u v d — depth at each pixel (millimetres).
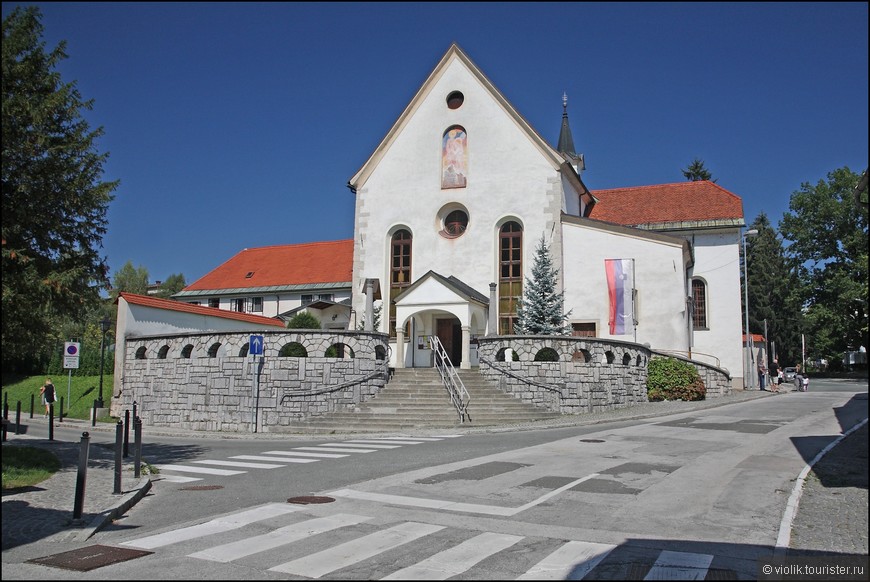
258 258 58281
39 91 13617
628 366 28078
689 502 9922
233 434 23719
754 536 8023
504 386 25812
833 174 58875
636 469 12820
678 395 29656
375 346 26125
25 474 12680
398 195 36188
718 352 37906
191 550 7641
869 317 17531
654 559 7051
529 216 34000
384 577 6555
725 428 19562
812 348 76812
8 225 12852
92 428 27031
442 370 26406
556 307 31406
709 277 38656
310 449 17609
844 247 58406
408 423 23250
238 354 25719
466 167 35312
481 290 34156
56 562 7227
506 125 35000
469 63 35906
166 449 18516
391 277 35938
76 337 48469
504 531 8344
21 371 45375
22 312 13195
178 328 31500
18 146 12883
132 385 28859
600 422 22906
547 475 12281
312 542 7914
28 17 13469
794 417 22438
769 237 73375
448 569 6777
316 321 38156
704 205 40688
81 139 14188
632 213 42031
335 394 24844
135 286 82812
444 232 35469
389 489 11164
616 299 32312
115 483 11055
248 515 9430
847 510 9406
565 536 8062
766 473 12281
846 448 15227
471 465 13562
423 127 36344
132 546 7879
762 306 66500
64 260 14094
